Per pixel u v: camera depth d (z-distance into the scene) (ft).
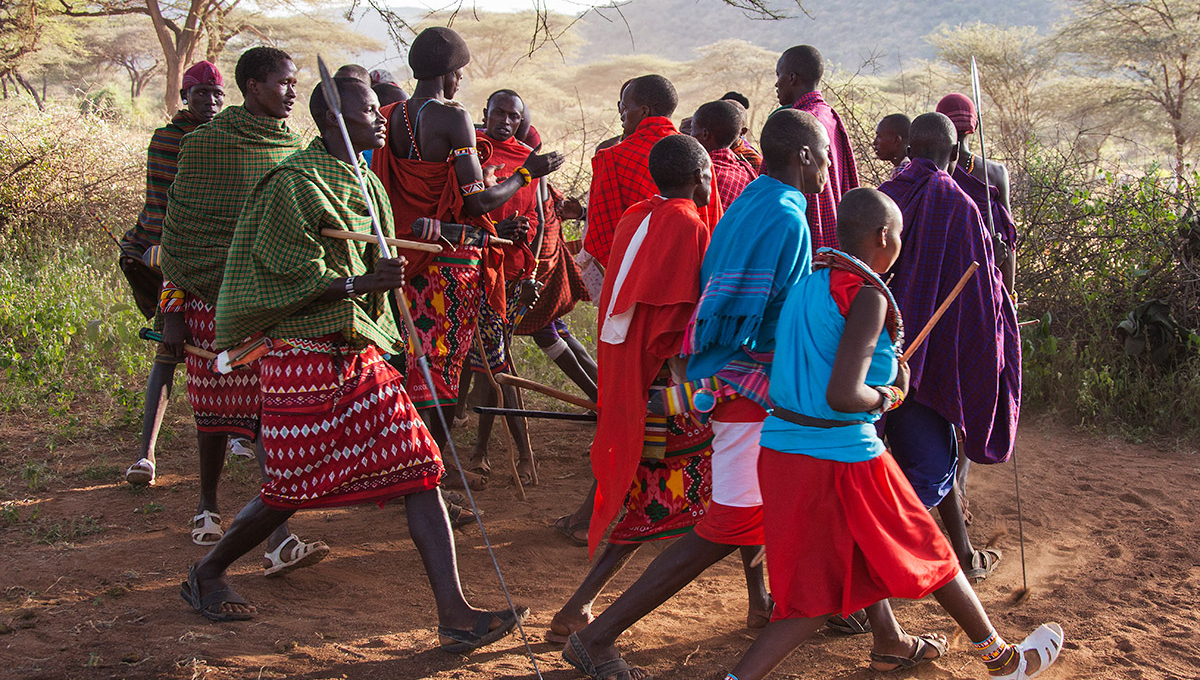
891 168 29.40
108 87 97.66
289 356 11.75
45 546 14.90
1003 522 16.90
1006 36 100.12
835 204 15.29
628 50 420.36
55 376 23.32
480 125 20.27
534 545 15.85
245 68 14.84
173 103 98.78
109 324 25.93
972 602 10.38
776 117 11.32
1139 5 97.04
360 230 12.12
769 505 9.91
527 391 23.99
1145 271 23.86
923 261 13.67
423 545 11.86
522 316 19.11
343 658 11.69
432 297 15.55
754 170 15.43
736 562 15.43
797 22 444.14
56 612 12.67
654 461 12.28
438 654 11.85
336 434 11.75
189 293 15.38
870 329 9.44
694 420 11.71
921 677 11.65
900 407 13.85
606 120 93.15
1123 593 13.96
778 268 10.85
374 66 20.70
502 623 11.75
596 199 14.69
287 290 11.55
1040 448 20.88
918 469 13.89
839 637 12.64
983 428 13.93
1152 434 21.34
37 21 86.48
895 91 90.02
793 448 9.79
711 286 10.91
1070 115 97.86
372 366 12.03
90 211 36.40
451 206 15.35
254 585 13.80
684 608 13.60
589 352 26.89
